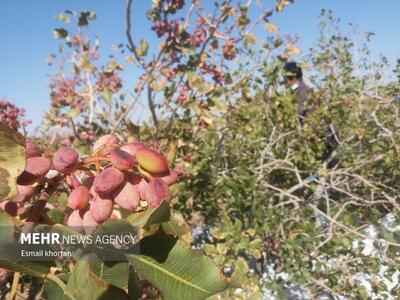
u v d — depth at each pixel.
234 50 3.91
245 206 3.60
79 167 0.86
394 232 3.38
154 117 3.65
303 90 5.05
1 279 1.25
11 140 0.75
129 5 3.15
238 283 0.80
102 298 0.70
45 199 0.85
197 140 4.01
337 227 3.86
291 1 3.66
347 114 5.31
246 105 4.65
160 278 0.79
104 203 0.79
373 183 4.44
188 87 3.63
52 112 3.94
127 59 3.63
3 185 0.75
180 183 3.41
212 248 2.73
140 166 0.82
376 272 3.23
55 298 0.76
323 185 4.13
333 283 3.21
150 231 0.88
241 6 3.70
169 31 3.50
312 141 4.84
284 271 3.50
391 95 5.71
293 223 3.80
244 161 4.41
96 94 4.07
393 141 4.46
